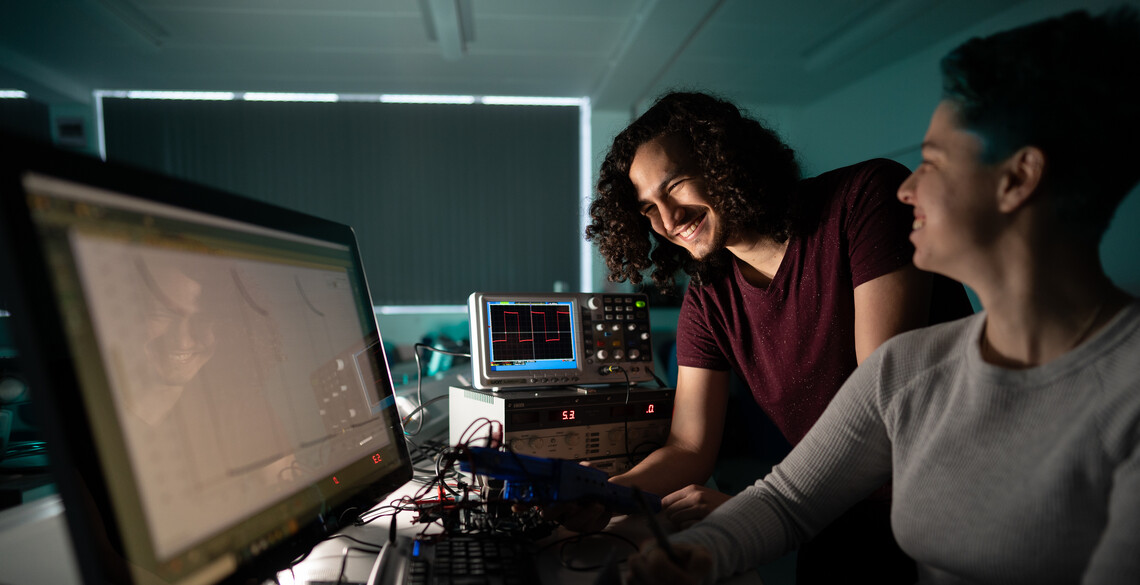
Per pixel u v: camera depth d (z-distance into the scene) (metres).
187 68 4.65
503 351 1.33
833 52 4.39
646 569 0.62
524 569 0.69
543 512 0.85
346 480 0.78
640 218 1.28
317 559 0.76
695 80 4.97
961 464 0.65
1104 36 0.54
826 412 0.84
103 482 0.43
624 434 1.27
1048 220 0.57
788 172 1.14
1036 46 0.56
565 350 1.39
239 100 5.21
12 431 1.13
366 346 0.92
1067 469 0.56
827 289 1.09
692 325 1.27
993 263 0.61
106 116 5.16
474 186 5.47
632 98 5.29
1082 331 0.59
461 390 1.35
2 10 3.62
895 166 1.05
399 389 1.95
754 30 3.98
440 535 0.79
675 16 3.65
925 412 0.72
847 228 1.05
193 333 0.56
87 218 0.46
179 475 0.51
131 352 0.48
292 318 0.73
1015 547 0.59
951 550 0.65
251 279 0.67
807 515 0.81
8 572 0.64
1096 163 0.54
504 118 5.51
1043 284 0.59
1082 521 0.55
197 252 0.58
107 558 0.45
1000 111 0.57
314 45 4.26
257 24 3.90
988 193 0.59
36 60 4.44
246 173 5.23
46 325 0.40
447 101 5.45
